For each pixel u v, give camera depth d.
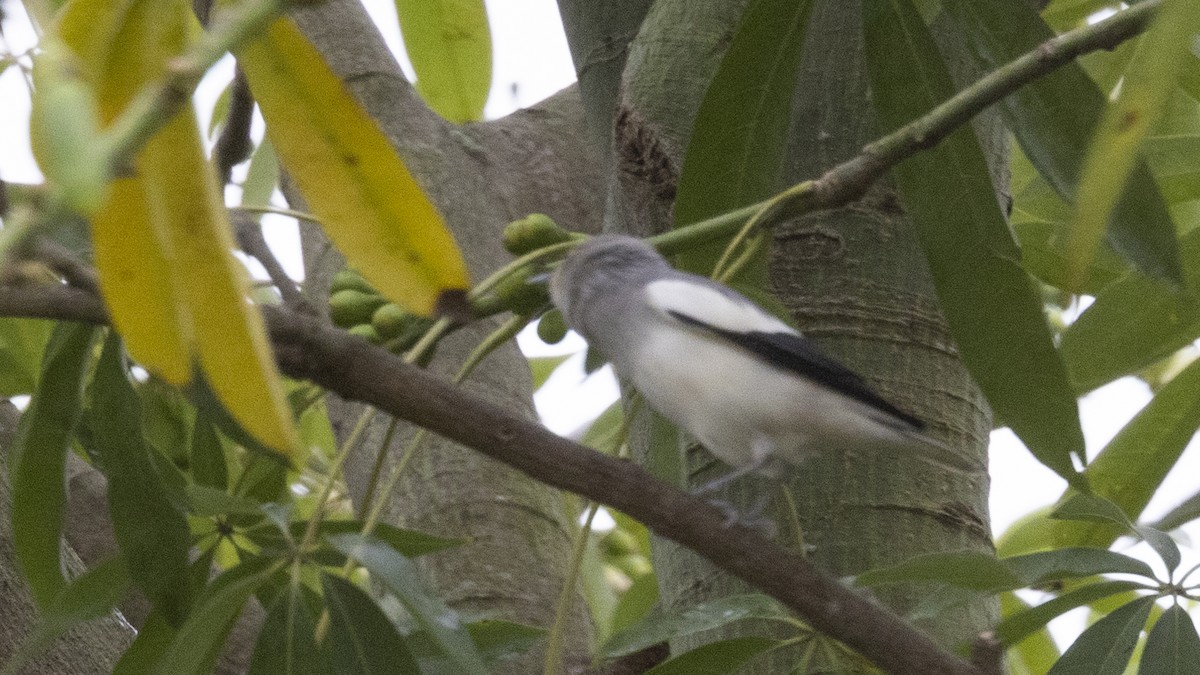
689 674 6.98
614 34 10.52
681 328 7.61
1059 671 6.95
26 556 7.36
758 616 6.82
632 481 6.03
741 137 7.68
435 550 7.13
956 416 8.64
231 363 4.04
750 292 8.19
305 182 4.50
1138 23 6.39
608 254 7.98
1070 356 9.15
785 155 8.88
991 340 7.34
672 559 8.70
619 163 9.23
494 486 10.23
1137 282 8.91
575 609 10.12
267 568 6.42
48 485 7.29
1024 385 7.33
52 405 7.14
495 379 10.80
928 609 6.63
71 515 10.75
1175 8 3.69
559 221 13.12
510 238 7.89
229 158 10.19
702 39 9.24
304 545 6.46
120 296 4.02
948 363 8.76
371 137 4.47
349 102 4.45
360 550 5.87
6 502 9.00
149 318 4.04
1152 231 6.87
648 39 9.38
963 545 8.31
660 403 7.77
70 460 11.06
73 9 3.65
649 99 9.12
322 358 5.59
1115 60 9.52
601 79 10.55
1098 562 6.75
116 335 7.06
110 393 7.11
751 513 8.30
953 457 7.84
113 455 7.09
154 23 3.67
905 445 7.80
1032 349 7.29
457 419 5.78
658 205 8.98
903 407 8.51
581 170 13.48
